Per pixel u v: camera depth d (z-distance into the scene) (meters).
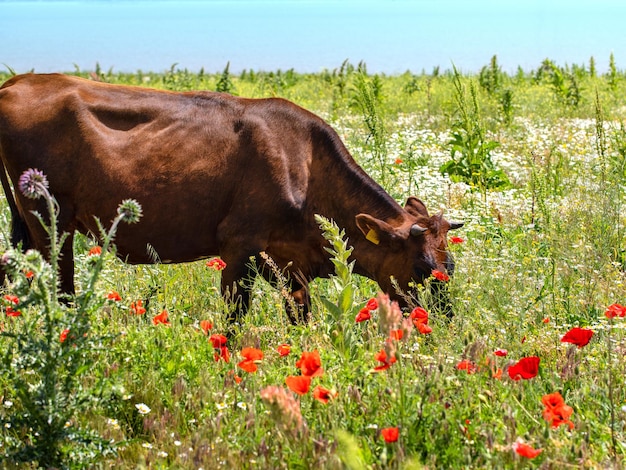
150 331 6.05
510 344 6.27
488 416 4.79
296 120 7.54
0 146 7.48
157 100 7.52
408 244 7.19
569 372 5.64
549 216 8.87
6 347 5.89
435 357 5.71
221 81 21.08
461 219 9.79
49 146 7.33
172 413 5.40
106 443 4.82
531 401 5.30
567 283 7.43
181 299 7.46
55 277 4.69
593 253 7.93
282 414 4.14
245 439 4.89
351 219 7.52
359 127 15.63
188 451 4.80
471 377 5.12
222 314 7.27
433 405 4.76
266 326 6.63
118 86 7.64
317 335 6.31
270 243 7.48
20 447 4.86
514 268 7.96
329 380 5.33
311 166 7.52
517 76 29.98
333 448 4.50
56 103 7.39
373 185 7.57
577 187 10.41
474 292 7.00
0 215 5.30
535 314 6.91
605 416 5.15
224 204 7.38
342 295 5.80
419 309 5.46
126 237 7.43
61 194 7.37
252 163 7.34
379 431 4.68
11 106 7.43
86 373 5.45
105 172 7.27
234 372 5.61
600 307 7.22
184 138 7.36
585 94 23.11
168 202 7.30
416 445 4.59
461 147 12.49
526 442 4.51
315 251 7.61
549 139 14.83
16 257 4.56
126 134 7.37
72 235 7.52
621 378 5.66
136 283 7.66
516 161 13.82
